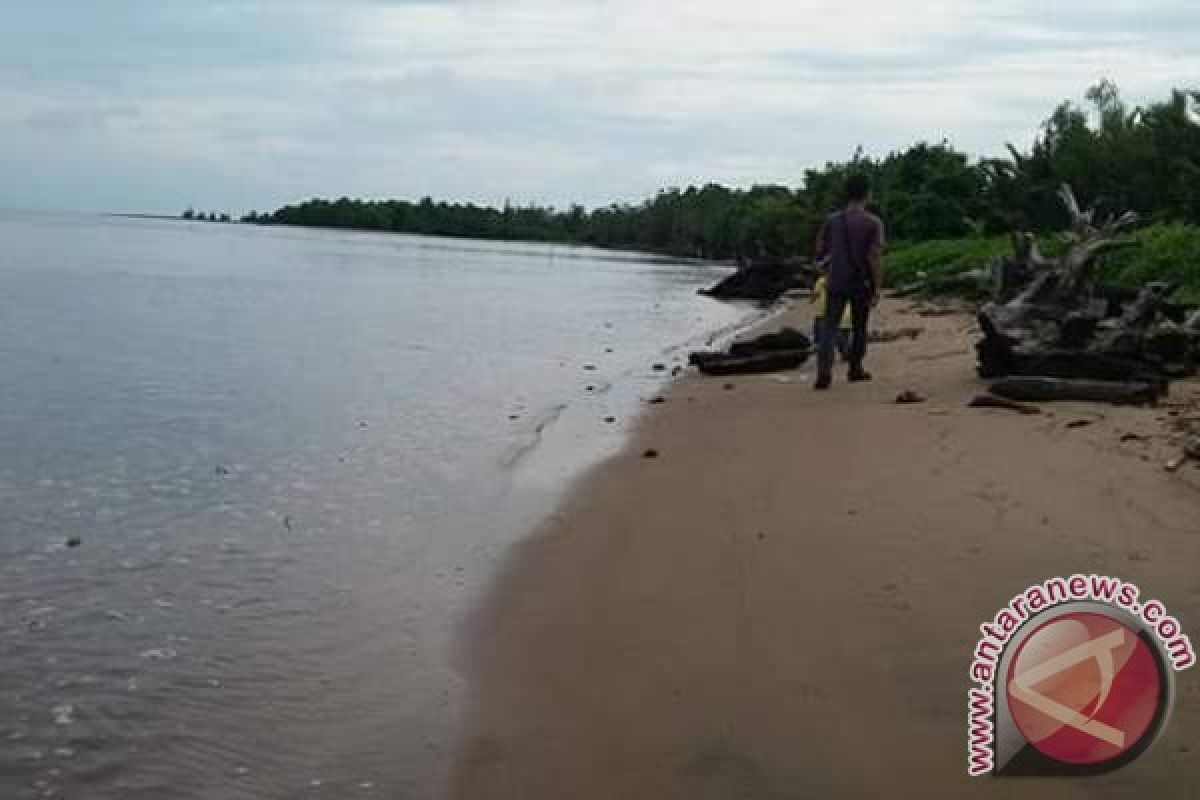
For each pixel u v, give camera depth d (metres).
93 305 25.89
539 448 9.94
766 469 8.20
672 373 15.76
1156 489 6.82
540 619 5.49
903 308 24.55
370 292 36.25
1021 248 15.02
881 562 5.82
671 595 5.65
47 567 6.45
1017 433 8.76
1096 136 47.41
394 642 5.31
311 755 4.23
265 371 15.25
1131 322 11.23
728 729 4.22
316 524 7.39
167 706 4.66
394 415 11.88
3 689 4.82
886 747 4.03
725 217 101.56
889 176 63.38
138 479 8.61
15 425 10.62
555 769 4.04
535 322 26.31
